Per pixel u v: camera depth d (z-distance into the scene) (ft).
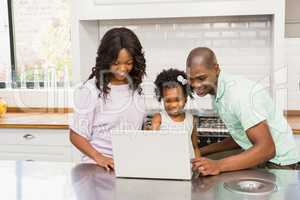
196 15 7.85
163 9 7.93
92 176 4.10
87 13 8.23
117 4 8.09
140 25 9.32
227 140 5.51
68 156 8.54
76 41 8.36
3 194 3.64
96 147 4.91
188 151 3.75
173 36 9.24
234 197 3.43
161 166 3.87
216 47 9.11
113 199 3.45
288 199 3.35
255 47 8.95
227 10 7.73
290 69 8.52
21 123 8.59
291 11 8.88
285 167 5.13
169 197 3.46
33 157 8.72
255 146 4.31
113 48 4.55
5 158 8.86
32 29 10.43
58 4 10.19
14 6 10.43
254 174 4.06
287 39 8.46
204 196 3.47
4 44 10.66
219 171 4.06
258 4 7.63
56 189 3.74
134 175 3.97
